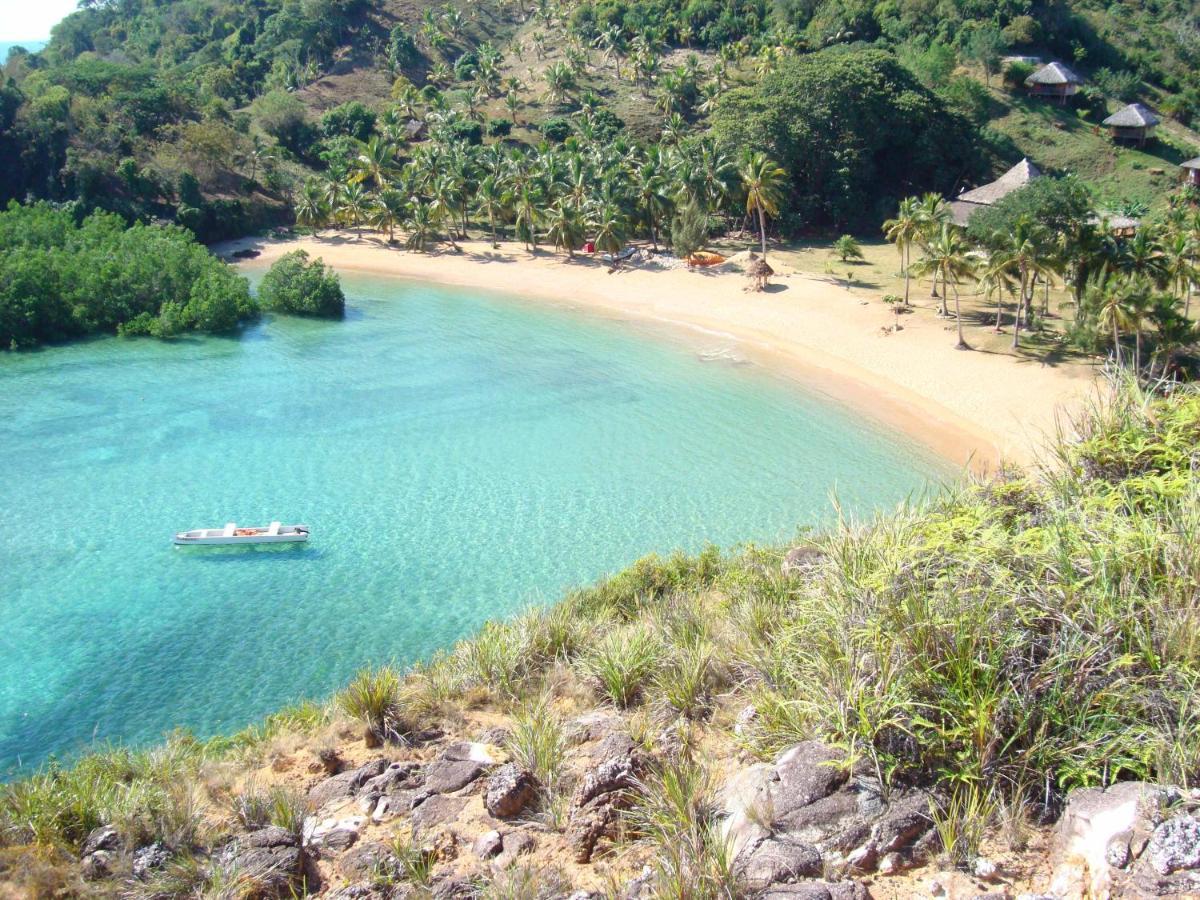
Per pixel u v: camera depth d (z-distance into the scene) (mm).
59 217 74812
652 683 13023
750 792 8773
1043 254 51250
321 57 132875
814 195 90938
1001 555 9703
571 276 80062
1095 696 8227
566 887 8445
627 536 36250
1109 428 12062
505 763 11094
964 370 53188
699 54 125375
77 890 9320
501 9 150750
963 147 94125
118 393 52438
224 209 91875
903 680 8773
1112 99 109250
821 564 12305
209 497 39469
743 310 68375
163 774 12562
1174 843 6723
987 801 7824
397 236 95250
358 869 9359
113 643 28703
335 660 27781
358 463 43406
